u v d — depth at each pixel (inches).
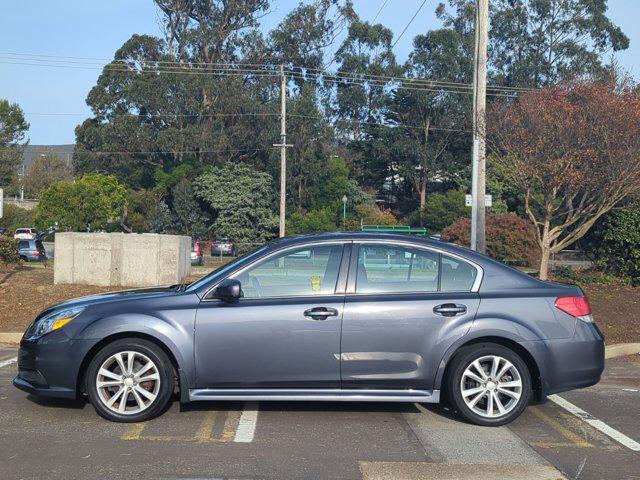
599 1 2175.2
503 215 855.7
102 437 239.0
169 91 2301.9
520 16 2197.3
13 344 442.0
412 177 2325.3
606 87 532.1
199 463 214.8
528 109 534.0
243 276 259.1
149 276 632.4
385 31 2461.9
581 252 783.7
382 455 225.5
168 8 2401.6
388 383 252.5
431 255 263.6
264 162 2383.1
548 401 304.8
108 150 2326.5
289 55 2429.9
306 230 2146.9
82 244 633.0
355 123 2429.9
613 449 237.5
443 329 251.9
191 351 249.0
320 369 250.8
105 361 250.8
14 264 754.2
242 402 287.3
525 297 258.7
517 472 211.8
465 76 2256.4
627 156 502.9
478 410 256.2
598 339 261.6
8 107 2768.2
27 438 237.3
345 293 256.4
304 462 217.5
